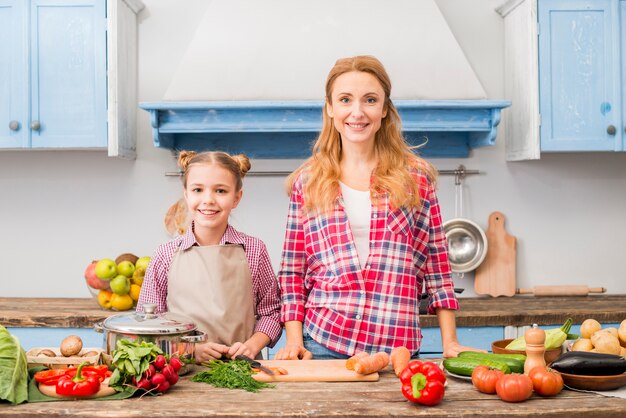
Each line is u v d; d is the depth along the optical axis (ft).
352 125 5.99
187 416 4.23
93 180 10.86
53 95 9.78
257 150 10.84
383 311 5.95
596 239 11.04
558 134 9.86
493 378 4.67
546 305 9.80
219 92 9.80
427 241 6.34
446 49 10.02
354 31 10.03
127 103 10.36
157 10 10.88
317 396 4.64
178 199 10.86
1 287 10.93
